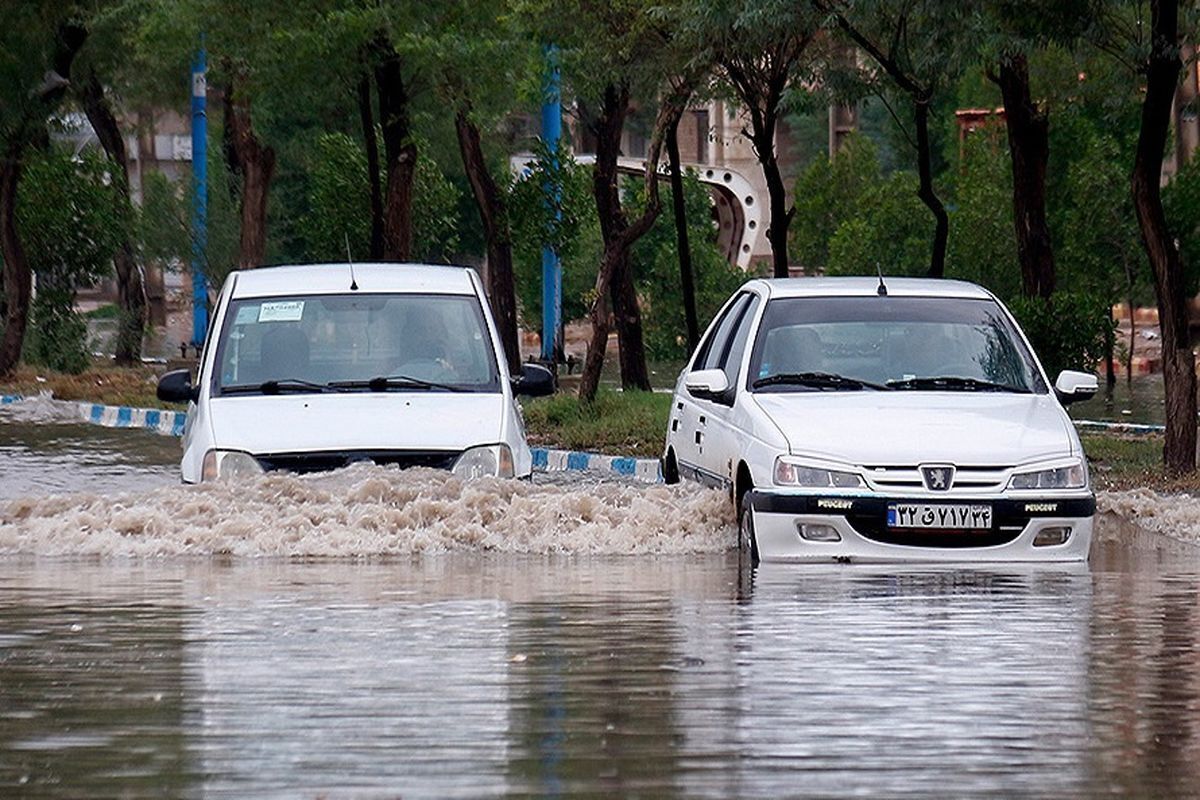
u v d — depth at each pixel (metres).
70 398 82.44
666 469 39.50
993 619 23.00
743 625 22.30
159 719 16.20
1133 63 57.06
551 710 16.62
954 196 109.19
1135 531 35.91
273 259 143.75
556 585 26.59
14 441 62.88
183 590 25.83
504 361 37.53
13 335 93.06
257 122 112.00
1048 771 14.19
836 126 185.25
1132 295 93.94
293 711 16.58
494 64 70.75
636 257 131.38
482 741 15.27
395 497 32.84
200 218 107.00
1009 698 17.28
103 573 28.23
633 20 65.00
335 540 31.69
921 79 59.28
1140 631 21.91
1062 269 94.38
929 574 28.61
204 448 35.12
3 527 32.25
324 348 37.31
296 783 13.77
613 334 153.62
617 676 18.45
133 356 108.56
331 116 101.56
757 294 35.81
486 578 27.53
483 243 156.62
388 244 74.75
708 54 60.09
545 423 66.69
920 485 30.48
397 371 37.00
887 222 109.19
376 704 16.91
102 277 102.00
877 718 16.28
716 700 17.14
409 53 70.62
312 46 71.00
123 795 13.41
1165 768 14.31
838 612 23.62
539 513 32.50
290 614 23.17
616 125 72.56
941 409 32.03
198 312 109.75
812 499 30.33
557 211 84.56
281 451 34.75
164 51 79.00
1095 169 93.38
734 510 32.94
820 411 31.91
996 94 120.75
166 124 178.00
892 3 52.91
